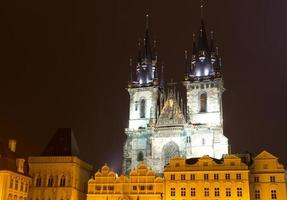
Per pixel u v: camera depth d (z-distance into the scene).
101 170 121.62
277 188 109.75
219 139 147.88
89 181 120.81
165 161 147.38
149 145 152.62
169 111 154.00
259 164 113.12
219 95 156.88
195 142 148.75
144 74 171.25
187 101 158.38
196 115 155.88
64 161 125.75
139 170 119.25
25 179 121.12
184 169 114.00
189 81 160.50
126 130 159.12
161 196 115.12
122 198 117.06
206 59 163.75
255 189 111.00
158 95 168.50
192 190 111.69
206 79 159.00
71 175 124.06
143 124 162.38
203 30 171.25
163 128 150.25
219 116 153.12
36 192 123.62
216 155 145.88
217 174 111.44
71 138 134.50
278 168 111.50
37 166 126.69
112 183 119.44
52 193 122.75
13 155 124.19
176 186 113.00
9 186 110.94
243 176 109.50
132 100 167.12
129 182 118.62
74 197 123.44
